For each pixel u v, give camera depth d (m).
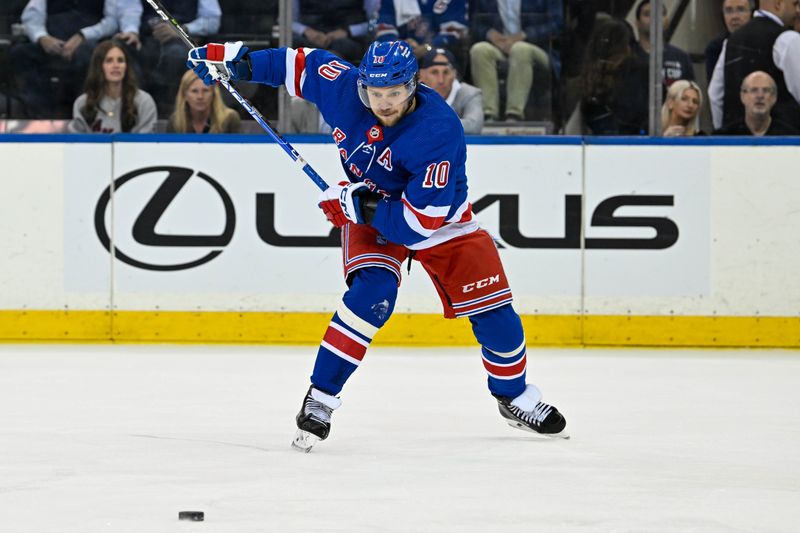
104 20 23.81
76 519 8.55
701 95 23.91
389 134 11.62
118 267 23.20
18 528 8.27
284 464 10.90
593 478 10.40
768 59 23.77
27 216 23.09
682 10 23.72
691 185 23.20
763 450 12.08
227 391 16.58
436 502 9.26
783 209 23.16
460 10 23.77
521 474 10.54
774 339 23.23
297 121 23.88
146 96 23.94
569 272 23.25
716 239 23.20
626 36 23.78
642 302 23.27
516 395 12.88
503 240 23.30
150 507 8.95
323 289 23.23
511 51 23.84
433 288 23.20
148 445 11.92
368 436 12.75
